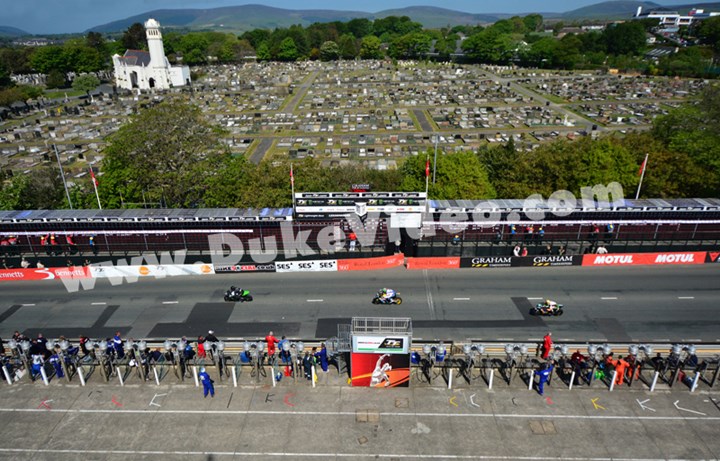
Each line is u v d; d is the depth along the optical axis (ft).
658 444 82.69
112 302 132.46
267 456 81.25
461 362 101.55
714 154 179.63
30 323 123.03
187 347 99.45
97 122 405.80
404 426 86.89
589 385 95.91
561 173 179.73
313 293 135.64
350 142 333.01
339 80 603.26
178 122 184.44
